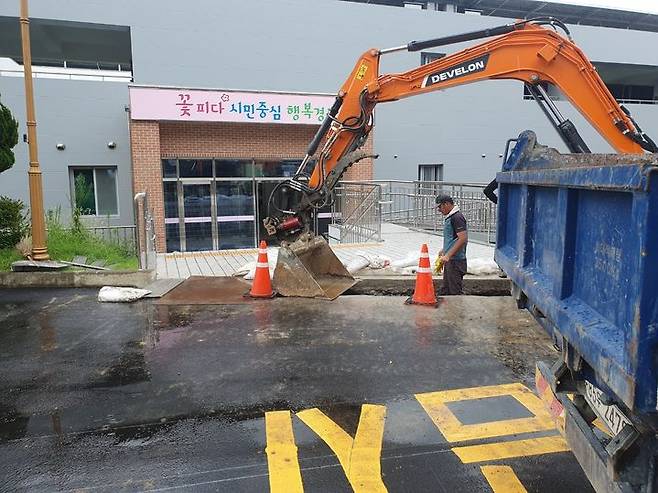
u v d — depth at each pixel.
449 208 7.81
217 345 5.81
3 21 17.70
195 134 16.67
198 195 17.20
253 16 18.58
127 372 5.06
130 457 3.55
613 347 1.95
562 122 6.69
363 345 5.79
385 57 20.28
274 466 3.42
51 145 16.27
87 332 6.33
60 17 17.02
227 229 17.61
